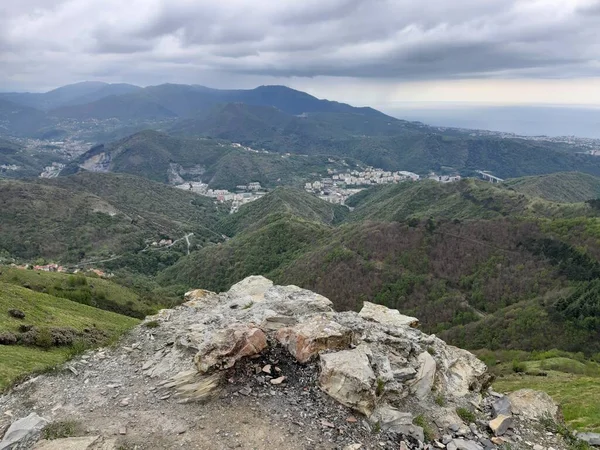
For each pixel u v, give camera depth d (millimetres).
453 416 14734
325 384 14414
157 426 12562
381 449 12250
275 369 15617
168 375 15555
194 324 19719
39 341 30969
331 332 16578
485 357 63500
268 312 19859
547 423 15633
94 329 42062
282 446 11844
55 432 12164
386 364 15852
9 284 51469
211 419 12945
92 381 15625
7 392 15125
